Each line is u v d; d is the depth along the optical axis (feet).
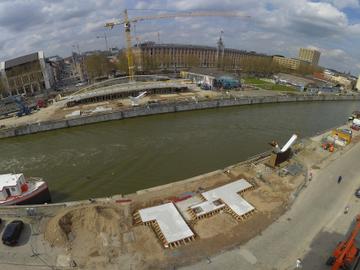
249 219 130.21
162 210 132.26
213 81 508.53
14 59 591.37
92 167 213.66
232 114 377.09
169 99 407.23
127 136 281.33
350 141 244.63
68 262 102.99
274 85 593.01
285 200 146.72
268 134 296.92
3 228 119.34
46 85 565.12
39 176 201.05
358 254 106.11
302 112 410.93
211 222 127.34
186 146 253.85
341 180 172.86
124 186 185.57
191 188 155.43
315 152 216.13
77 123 317.83
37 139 282.56
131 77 527.40
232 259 106.52
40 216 126.72
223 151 244.22
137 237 115.55
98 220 120.47
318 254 110.73
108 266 101.40
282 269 103.30
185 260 104.99
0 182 147.74
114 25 577.02
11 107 383.04
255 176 170.60
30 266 101.55
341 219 133.80
